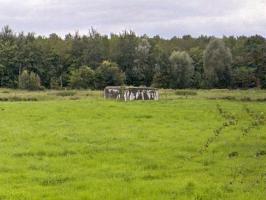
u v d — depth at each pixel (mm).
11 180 18062
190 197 15891
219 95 63969
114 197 15766
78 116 37938
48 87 120312
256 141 27000
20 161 21516
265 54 113812
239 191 16688
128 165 21062
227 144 26000
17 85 120812
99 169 20219
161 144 26156
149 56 130750
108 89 58438
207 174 19453
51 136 28094
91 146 25141
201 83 118250
